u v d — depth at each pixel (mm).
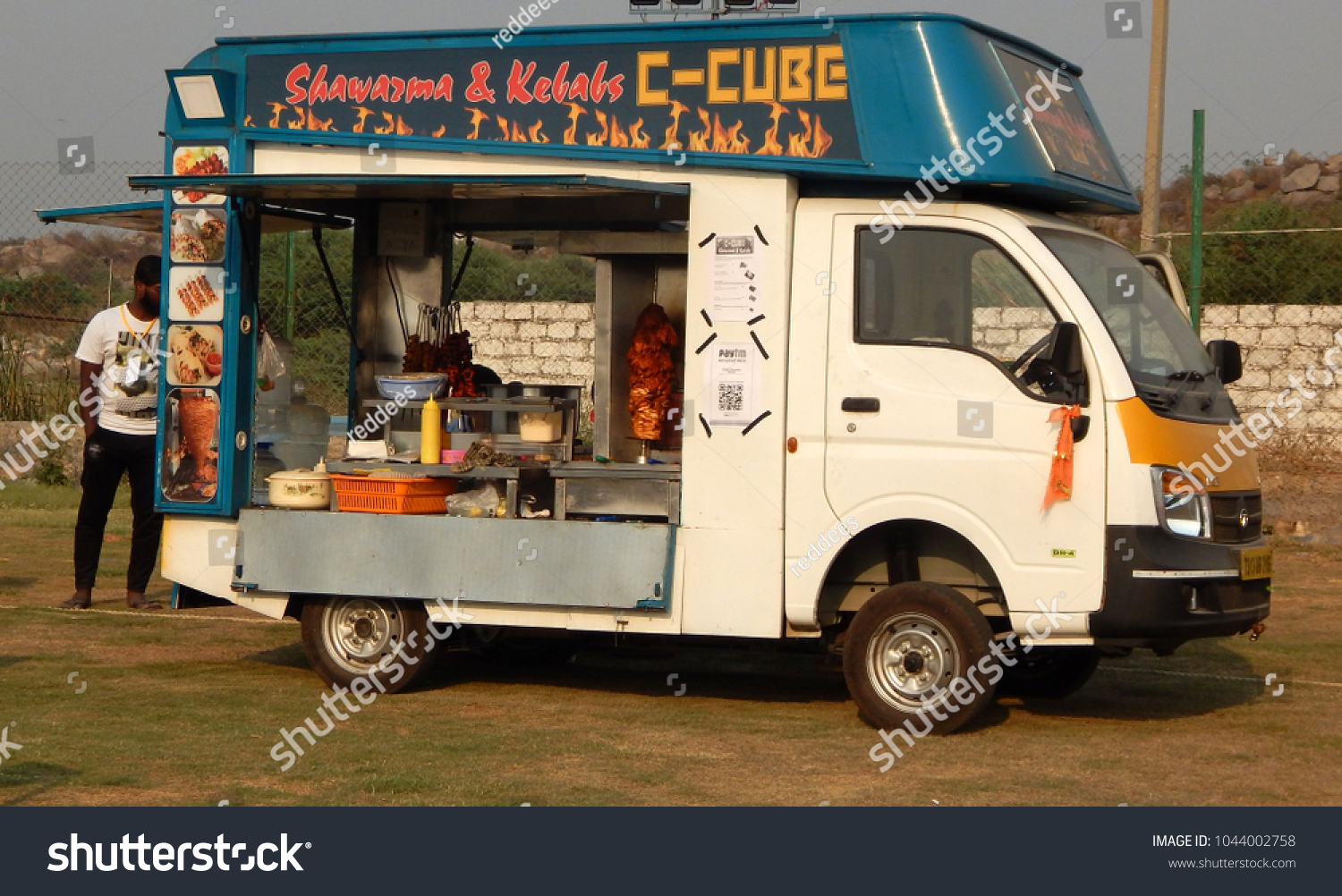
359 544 7238
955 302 6637
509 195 7367
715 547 6863
